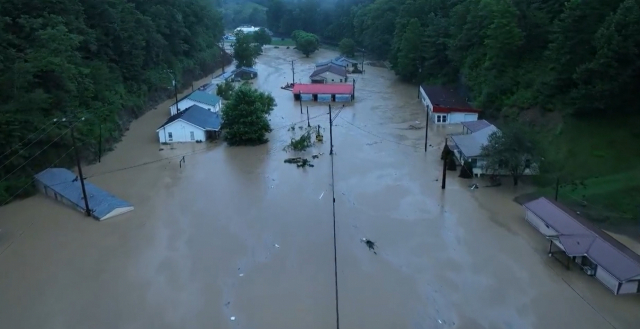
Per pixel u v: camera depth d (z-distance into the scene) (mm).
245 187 38719
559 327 22859
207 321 23562
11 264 28484
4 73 39656
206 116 53375
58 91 43312
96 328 23188
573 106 41438
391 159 44281
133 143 50344
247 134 48375
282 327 23047
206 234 31516
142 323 23484
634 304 24219
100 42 55312
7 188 36625
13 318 23891
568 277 26547
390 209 34625
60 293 25766
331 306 24469
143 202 36312
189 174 41719
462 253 29047
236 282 26547
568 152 39625
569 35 41750
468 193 37031
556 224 29609
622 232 30359
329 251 29391
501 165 37469
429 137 50188
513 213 33844
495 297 25047
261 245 30141
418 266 27812
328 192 37438
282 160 44594
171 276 27141
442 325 23141
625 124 38844
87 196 35688
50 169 39219
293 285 26203
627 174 34875
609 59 37438
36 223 33375
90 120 46469
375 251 29344
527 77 49875
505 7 52250
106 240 31078
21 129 37906
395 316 23719
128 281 26750
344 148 47469
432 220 33000
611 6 41250
